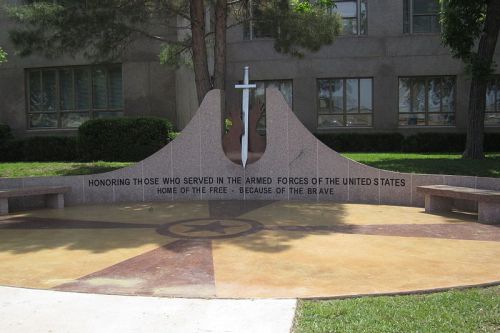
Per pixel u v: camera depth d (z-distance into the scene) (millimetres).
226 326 4363
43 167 14656
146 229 8711
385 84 23000
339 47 23078
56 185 12039
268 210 10430
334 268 6172
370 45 22984
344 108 23562
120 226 9047
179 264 6426
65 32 13695
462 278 5699
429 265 6262
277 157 11914
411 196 11039
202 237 7961
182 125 20531
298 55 16562
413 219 9391
